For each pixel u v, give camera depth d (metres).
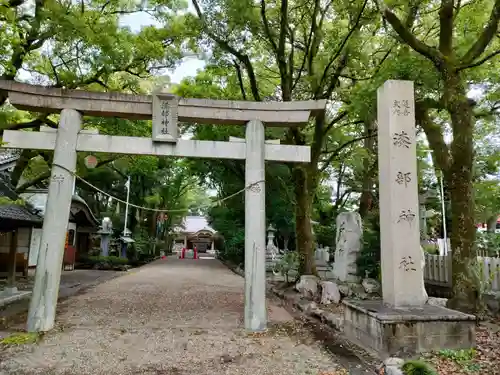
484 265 9.66
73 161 8.43
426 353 6.05
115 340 7.49
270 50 15.48
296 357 6.59
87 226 25.39
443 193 20.55
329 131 14.86
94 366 6.06
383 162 7.38
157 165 28.59
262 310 8.41
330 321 8.90
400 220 6.99
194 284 17.23
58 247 8.12
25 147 8.34
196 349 7.01
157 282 17.98
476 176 15.45
